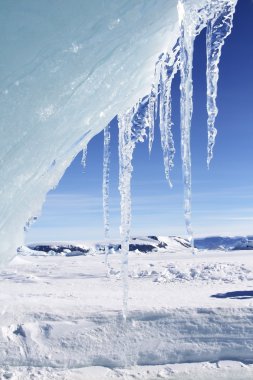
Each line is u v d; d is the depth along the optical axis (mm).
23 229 2529
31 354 8578
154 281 16312
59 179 2643
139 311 9680
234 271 17672
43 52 1966
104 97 2422
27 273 20188
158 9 2195
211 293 12352
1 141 2061
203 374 7898
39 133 2184
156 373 8047
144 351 8727
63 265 23766
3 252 2438
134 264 23328
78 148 2643
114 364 8453
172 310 9711
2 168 2146
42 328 9266
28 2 1828
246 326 9125
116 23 2072
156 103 3693
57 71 2057
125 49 2271
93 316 9688
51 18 1896
